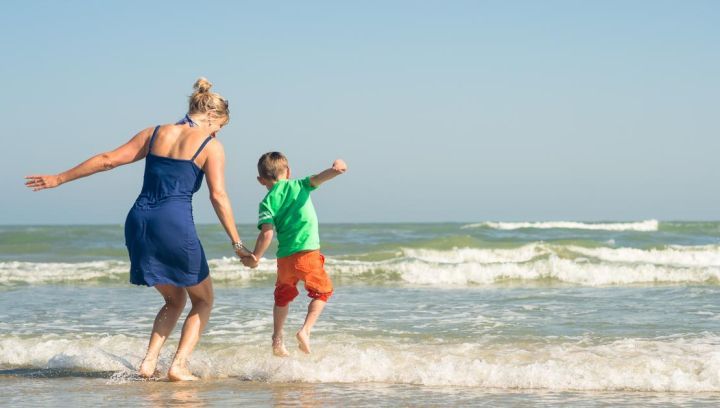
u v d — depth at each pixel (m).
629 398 4.15
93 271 13.30
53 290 11.00
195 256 4.66
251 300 9.38
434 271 12.75
